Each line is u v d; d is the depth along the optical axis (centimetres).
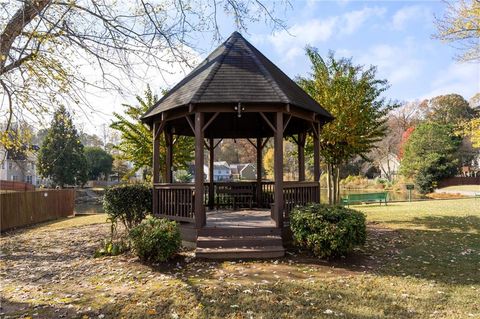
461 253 695
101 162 4416
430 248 740
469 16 1153
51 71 690
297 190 806
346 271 567
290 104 733
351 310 402
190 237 743
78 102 710
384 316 385
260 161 1207
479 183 2989
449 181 3020
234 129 1191
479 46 1212
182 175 2766
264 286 485
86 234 1049
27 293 496
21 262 712
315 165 895
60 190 1706
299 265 600
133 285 508
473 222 1088
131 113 1390
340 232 603
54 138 2891
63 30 625
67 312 415
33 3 566
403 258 652
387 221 1127
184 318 387
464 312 396
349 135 1162
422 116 4869
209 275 546
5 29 618
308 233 634
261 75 797
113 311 412
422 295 452
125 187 899
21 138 827
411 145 3158
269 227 725
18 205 1366
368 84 1192
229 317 388
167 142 1030
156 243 608
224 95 727
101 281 539
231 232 719
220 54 880
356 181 3781
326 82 1210
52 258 745
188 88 809
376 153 4334
